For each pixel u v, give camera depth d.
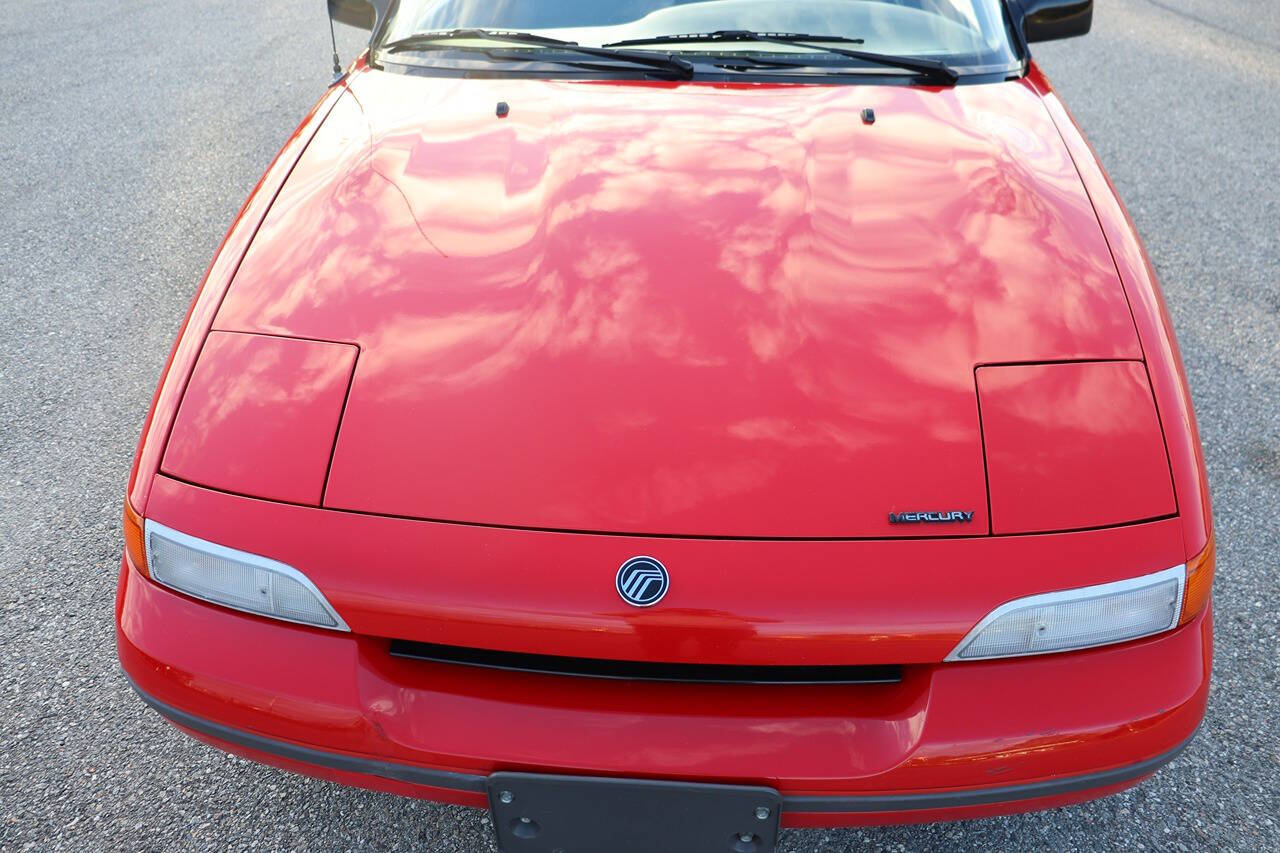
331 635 1.43
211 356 1.61
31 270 3.58
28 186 4.21
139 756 1.93
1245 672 2.15
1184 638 1.47
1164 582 1.42
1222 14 7.25
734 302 1.61
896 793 1.38
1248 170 4.65
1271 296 3.63
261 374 1.56
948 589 1.35
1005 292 1.66
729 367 1.51
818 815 1.41
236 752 1.50
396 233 1.77
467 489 1.40
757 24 2.34
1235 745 2.00
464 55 2.32
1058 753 1.38
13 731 1.96
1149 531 1.42
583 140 2.00
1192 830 1.84
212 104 5.07
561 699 1.41
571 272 1.66
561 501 1.38
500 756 1.38
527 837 1.47
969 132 2.06
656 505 1.38
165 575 1.48
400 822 1.84
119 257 3.68
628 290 1.62
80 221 3.93
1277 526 2.55
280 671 1.43
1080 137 2.18
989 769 1.38
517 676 1.43
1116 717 1.40
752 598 1.34
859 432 1.45
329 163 1.98
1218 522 2.57
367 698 1.41
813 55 2.28
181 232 3.85
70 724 1.98
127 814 1.82
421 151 1.99
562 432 1.44
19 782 1.86
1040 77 2.42
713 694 1.41
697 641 1.34
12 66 5.65
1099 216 1.88
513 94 2.18
